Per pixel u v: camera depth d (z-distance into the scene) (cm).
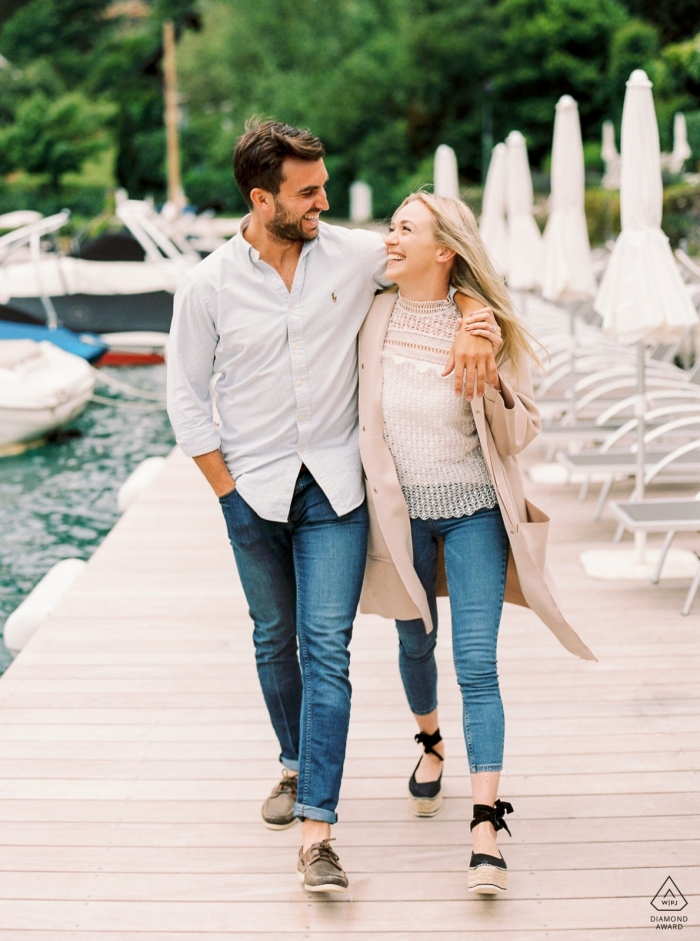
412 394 233
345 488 237
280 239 228
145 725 317
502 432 234
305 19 3909
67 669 360
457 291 237
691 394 511
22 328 1041
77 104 3928
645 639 369
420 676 258
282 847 254
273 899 234
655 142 404
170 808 271
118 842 257
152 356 1210
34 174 3903
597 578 431
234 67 4006
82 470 781
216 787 281
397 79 3653
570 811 263
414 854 248
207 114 4216
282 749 262
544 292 578
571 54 3497
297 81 3816
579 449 607
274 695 255
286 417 236
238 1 3991
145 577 457
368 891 235
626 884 234
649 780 276
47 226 1164
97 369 1115
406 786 278
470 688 232
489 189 855
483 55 3600
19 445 840
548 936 218
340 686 233
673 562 441
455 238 228
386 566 247
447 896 233
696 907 225
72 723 319
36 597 441
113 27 4972
